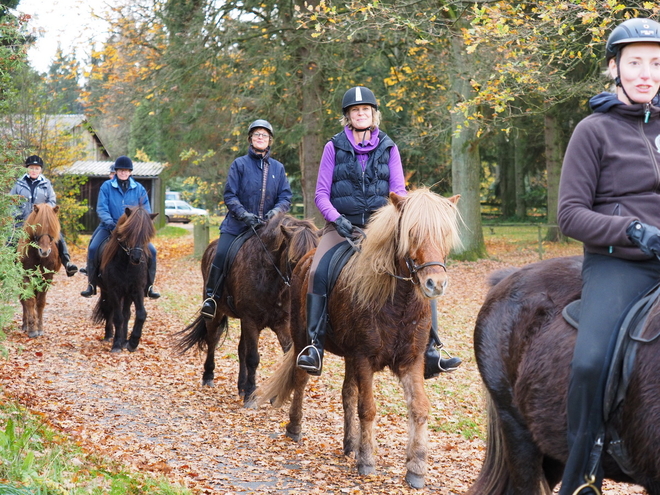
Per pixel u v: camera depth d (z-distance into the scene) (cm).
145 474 466
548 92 1215
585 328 283
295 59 1908
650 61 288
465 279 1764
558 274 327
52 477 391
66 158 2520
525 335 323
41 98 2372
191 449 579
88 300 1530
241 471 532
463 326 1214
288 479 516
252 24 1906
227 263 761
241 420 683
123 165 1059
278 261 711
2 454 398
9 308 624
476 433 665
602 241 279
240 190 770
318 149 2119
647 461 267
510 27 1009
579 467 278
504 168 3634
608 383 274
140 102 2033
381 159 541
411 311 492
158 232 3559
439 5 1520
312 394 793
